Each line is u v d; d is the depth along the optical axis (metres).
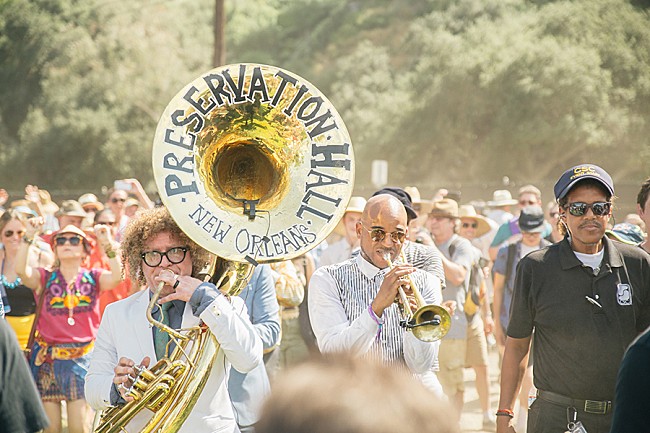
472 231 10.64
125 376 3.20
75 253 6.42
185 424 3.28
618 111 36.41
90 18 43.81
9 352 2.81
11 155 40.78
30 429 2.82
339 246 7.24
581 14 39.00
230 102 3.55
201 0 46.34
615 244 4.07
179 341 3.30
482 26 41.38
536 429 4.03
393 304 3.88
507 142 37.62
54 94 41.06
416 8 51.31
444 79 39.78
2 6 44.28
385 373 1.19
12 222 6.63
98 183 39.91
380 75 43.78
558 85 36.53
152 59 41.16
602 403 3.91
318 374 1.18
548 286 4.01
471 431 7.44
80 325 6.43
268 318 4.36
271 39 56.41
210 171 3.53
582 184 3.97
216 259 3.50
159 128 3.43
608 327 3.92
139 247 3.46
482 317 8.57
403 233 3.97
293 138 3.64
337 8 55.19
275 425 1.14
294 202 3.60
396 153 40.59
